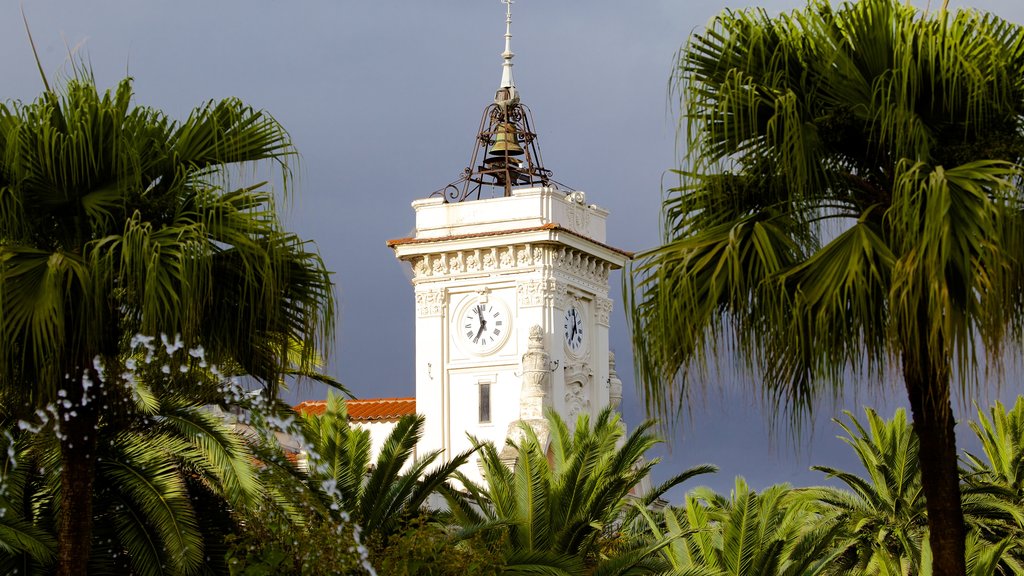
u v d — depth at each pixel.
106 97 34.97
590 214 149.50
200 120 35.72
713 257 26.67
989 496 89.00
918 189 24.95
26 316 32.62
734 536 64.38
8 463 42.44
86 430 35.41
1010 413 95.69
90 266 33.59
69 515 35.41
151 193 35.78
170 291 32.50
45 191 34.62
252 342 35.78
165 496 41.91
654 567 62.09
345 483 57.56
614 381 148.88
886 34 27.19
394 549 55.62
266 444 47.19
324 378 54.94
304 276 35.62
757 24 28.00
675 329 26.34
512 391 143.12
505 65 152.38
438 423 144.38
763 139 27.91
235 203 35.22
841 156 28.12
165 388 41.97
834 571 93.12
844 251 25.77
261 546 48.06
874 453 93.81
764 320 26.28
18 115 34.84
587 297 148.12
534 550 59.59
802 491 95.50
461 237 144.75
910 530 92.81
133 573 44.34
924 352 25.84
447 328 145.38
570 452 68.12
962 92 26.84
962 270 24.38
